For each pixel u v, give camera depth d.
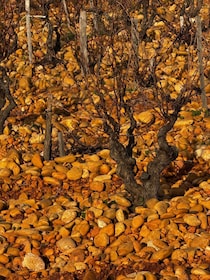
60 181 10.99
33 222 9.35
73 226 9.09
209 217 8.77
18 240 8.73
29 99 15.83
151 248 8.19
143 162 11.22
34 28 20.72
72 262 8.18
